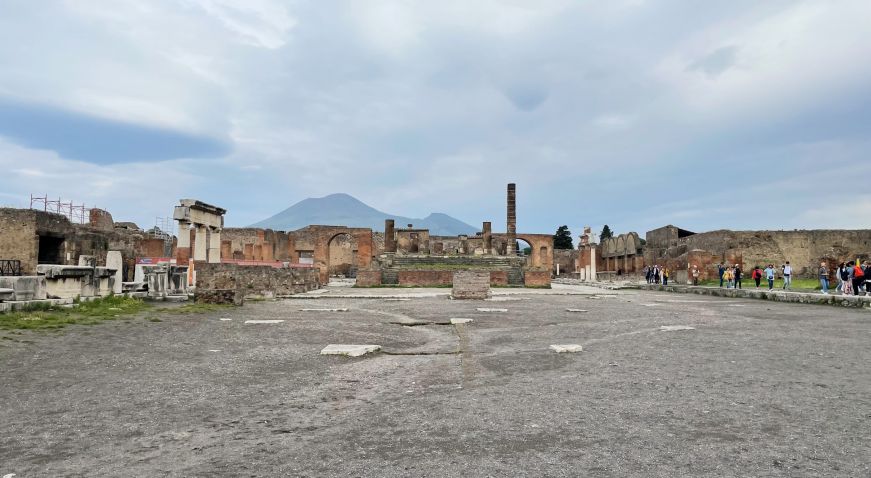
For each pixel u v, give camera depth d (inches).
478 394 230.7
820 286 1190.3
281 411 204.8
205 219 1169.4
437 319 555.5
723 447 162.4
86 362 296.4
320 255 1941.4
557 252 3026.6
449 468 146.1
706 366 291.9
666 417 193.9
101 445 166.4
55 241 1146.7
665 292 1235.2
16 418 193.9
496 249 2719.0
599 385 246.8
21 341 351.3
